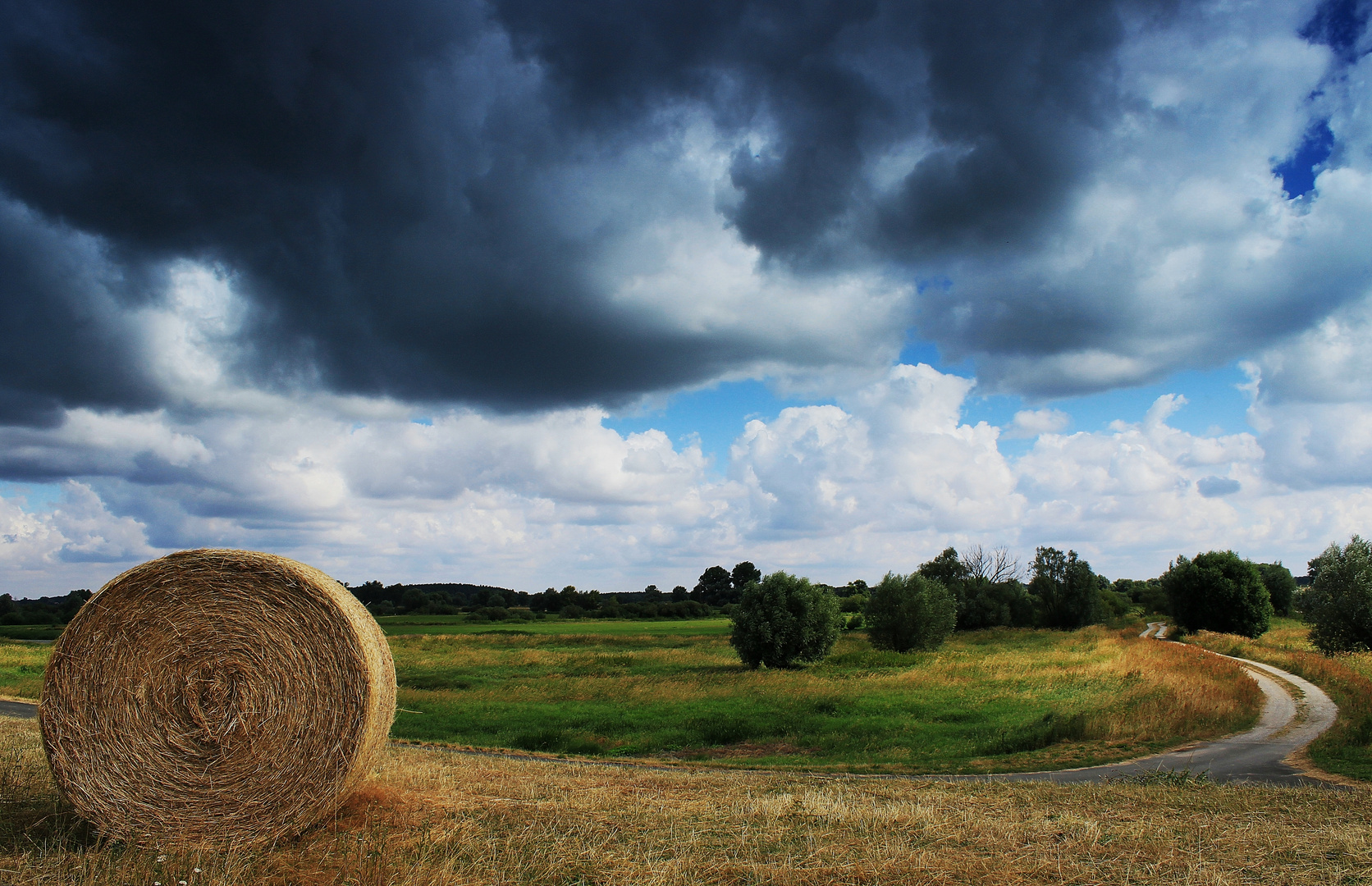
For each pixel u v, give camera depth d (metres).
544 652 49.91
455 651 51.53
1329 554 39.28
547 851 6.90
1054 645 54.06
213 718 7.55
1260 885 6.01
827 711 22.58
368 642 8.02
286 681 7.66
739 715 22.09
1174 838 7.42
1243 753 15.09
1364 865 6.50
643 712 23.17
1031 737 16.91
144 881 5.89
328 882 6.10
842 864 6.57
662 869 6.40
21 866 6.05
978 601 79.25
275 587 7.71
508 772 11.58
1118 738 16.98
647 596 168.25
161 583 7.56
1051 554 82.69
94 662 7.39
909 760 15.91
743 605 39.25
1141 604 133.62
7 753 10.38
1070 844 7.18
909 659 40.88
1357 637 37.09
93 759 7.32
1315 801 9.33
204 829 7.43
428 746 17.31
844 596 122.06
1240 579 66.75
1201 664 31.05
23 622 82.12
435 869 6.26
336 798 7.60
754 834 7.64
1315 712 20.64
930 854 6.87
